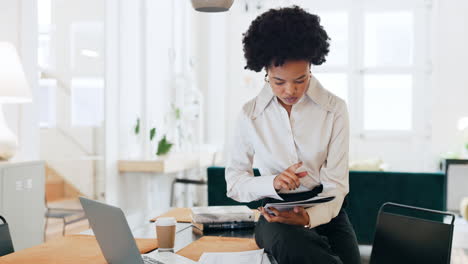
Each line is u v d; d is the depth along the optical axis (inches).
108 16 179.3
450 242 67.0
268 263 60.2
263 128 74.8
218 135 294.7
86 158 165.6
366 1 292.8
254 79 299.7
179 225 84.0
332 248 70.7
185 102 249.0
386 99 292.4
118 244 52.9
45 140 146.3
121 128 188.9
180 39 254.8
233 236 75.2
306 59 62.9
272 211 64.5
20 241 120.3
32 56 140.7
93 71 170.7
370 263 76.0
